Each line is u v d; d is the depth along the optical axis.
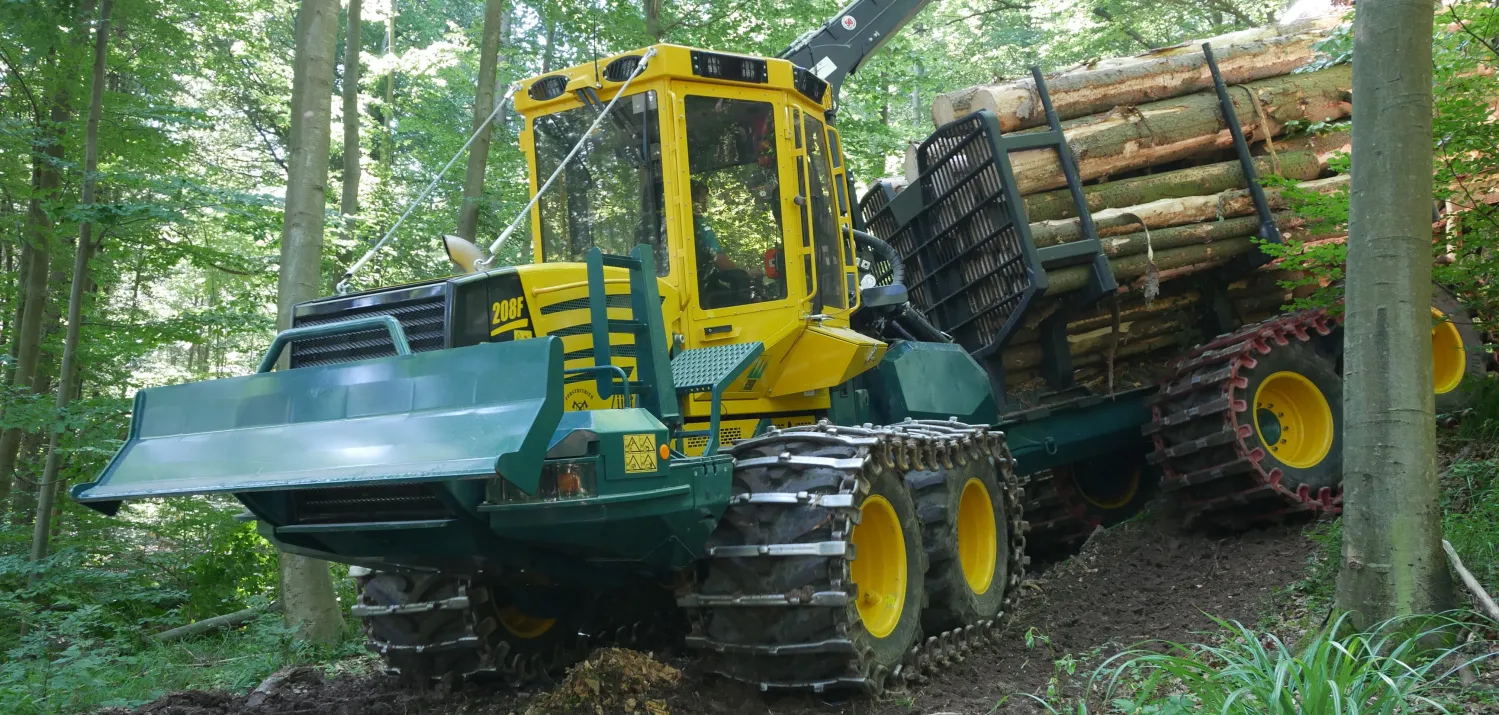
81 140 9.92
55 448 8.58
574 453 3.67
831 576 4.02
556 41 15.84
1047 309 6.69
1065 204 6.57
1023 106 6.64
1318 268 6.34
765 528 4.17
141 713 4.90
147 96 11.44
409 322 4.37
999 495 5.39
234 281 16.88
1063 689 4.17
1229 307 7.31
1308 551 5.60
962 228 6.85
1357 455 4.07
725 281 5.13
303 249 7.47
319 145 7.59
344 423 3.79
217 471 3.90
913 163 7.35
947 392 6.25
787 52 7.89
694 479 4.04
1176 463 6.59
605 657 4.29
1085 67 7.00
